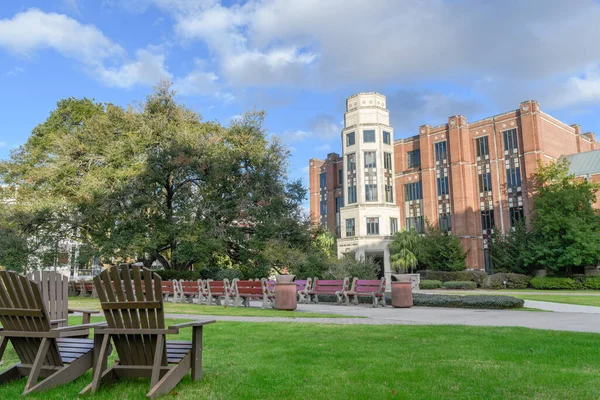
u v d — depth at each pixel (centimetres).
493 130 4875
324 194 6519
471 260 4775
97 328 481
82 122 3569
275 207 2912
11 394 462
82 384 496
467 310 1492
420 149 5362
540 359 623
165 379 458
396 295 1600
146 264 2923
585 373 539
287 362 609
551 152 4684
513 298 1592
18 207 2511
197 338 512
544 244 3919
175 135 2705
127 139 2605
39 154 3114
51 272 671
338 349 698
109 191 2450
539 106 4619
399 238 4434
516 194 4644
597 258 3728
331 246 4853
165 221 2606
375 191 4878
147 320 462
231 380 511
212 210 2691
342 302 1809
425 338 805
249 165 2984
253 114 3069
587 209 3872
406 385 488
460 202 4897
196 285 1800
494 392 460
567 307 1644
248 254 2972
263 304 1530
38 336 483
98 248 2462
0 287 491
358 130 5003
